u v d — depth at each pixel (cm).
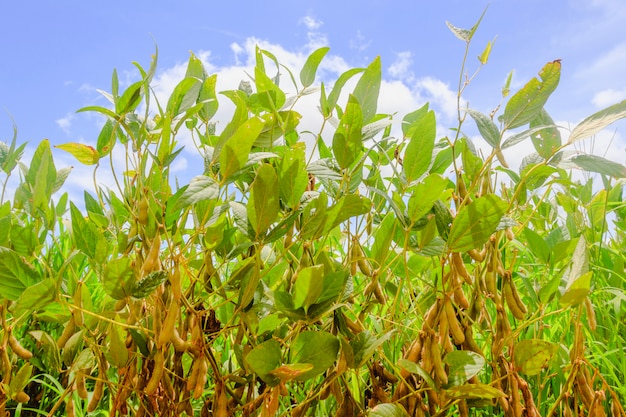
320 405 165
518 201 149
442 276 124
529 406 129
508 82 131
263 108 158
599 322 201
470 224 117
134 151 129
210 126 174
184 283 156
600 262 219
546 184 136
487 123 122
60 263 211
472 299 137
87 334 148
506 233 139
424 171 127
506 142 120
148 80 124
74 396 181
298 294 118
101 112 125
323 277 121
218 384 133
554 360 150
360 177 147
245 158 112
